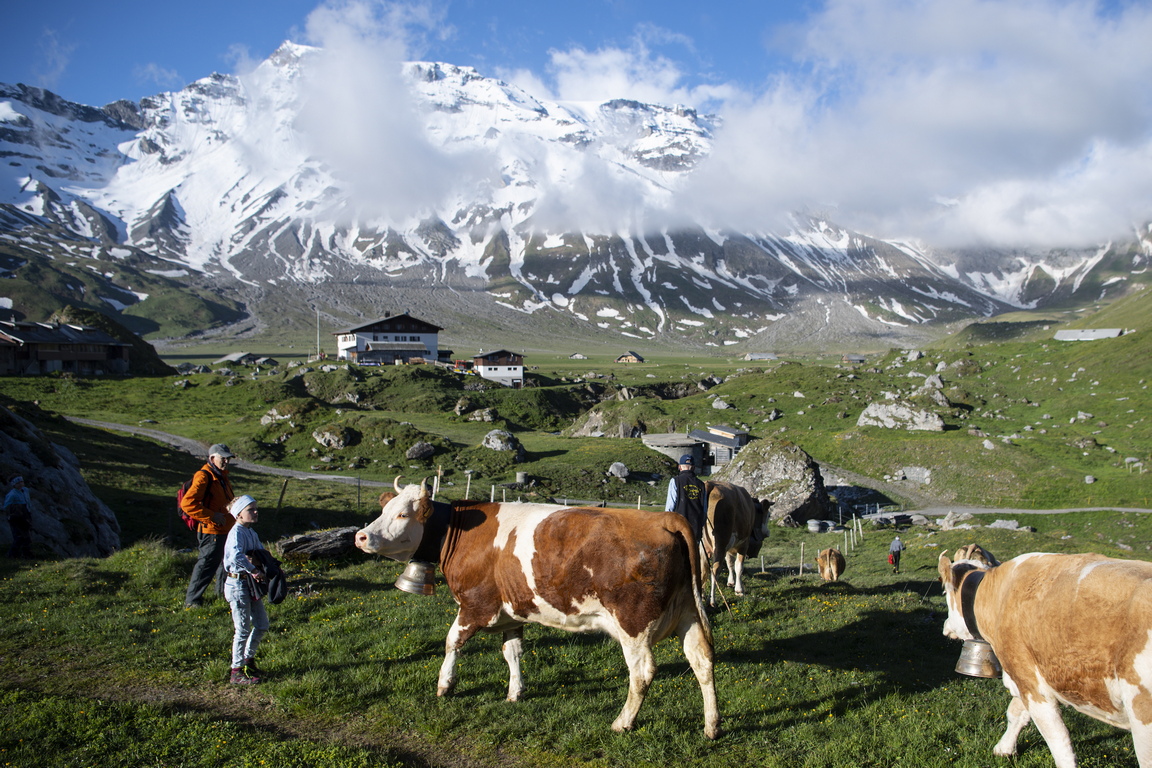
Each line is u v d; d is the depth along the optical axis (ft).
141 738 26.58
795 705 31.76
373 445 239.71
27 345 345.92
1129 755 27.14
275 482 173.37
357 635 39.42
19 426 83.71
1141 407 277.44
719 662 37.63
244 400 319.06
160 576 49.98
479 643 38.52
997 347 424.46
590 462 240.73
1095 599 21.31
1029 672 23.95
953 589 30.99
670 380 470.80
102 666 34.12
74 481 83.20
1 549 62.85
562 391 408.67
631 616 27.96
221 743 26.14
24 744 25.41
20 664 33.83
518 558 30.01
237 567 32.42
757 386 388.16
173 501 125.18
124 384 333.83
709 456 277.03
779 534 170.60
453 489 192.13
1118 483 206.69
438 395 371.97
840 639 42.96
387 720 29.22
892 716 30.58
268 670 34.01
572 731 28.40
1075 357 359.66
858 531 169.07
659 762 26.13
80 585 47.70
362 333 534.37
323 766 24.73
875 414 296.92
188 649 36.40
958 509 208.03
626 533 28.58
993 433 275.59
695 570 28.50
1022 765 26.05
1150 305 496.23
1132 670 19.97
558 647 38.29
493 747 27.35
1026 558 25.26
